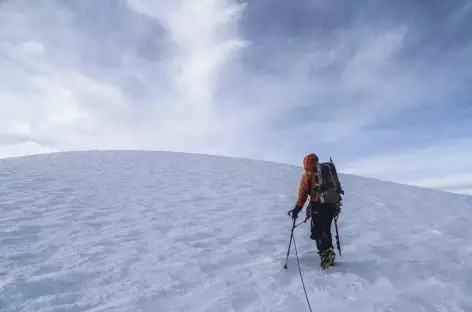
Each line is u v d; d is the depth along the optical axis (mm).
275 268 5523
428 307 4230
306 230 7988
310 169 5551
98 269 5480
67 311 4191
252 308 4277
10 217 8297
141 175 15141
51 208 9266
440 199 12352
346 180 16391
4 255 5977
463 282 4906
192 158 21156
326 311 4164
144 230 7711
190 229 7863
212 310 4242
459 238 7270
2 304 4305
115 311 4203
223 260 5953
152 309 4270
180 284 4980
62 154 20969
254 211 9781
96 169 16109
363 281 4934
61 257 5980
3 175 13766
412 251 6359
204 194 11961
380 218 9156
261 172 17484
